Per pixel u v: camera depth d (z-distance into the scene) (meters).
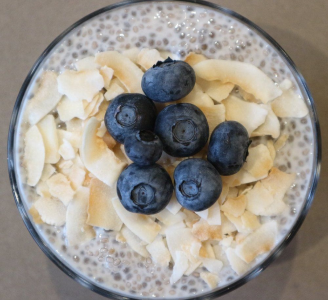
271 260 0.16
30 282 0.19
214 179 0.14
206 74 0.15
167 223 0.15
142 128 0.14
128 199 0.14
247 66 0.15
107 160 0.15
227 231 0.15
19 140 0.16
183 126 0.14
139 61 0.15
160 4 0.16
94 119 0.15
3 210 0.19
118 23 0.16
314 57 0.19
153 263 0.16
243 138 0.14
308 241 0.19
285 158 0.16
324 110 0.19
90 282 0.16
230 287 0.16
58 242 0.16
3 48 0.19
